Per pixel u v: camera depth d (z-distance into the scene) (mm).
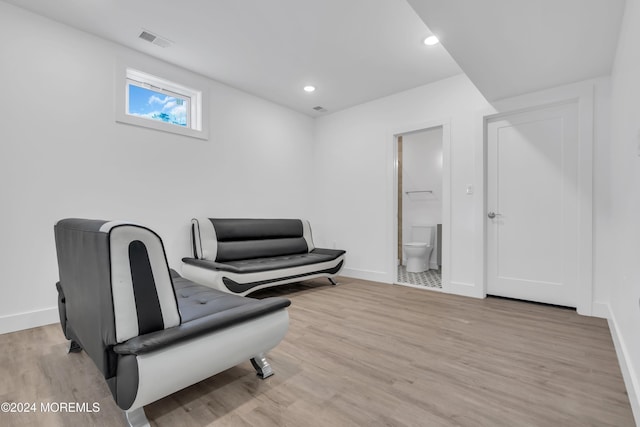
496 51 2123
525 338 2088
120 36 2648
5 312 2215
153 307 1189
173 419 1253
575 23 1791
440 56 2955
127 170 2834
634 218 1482
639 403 1174
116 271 1118
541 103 2805
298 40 2691
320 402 1368
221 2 2217
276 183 4215
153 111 3158
